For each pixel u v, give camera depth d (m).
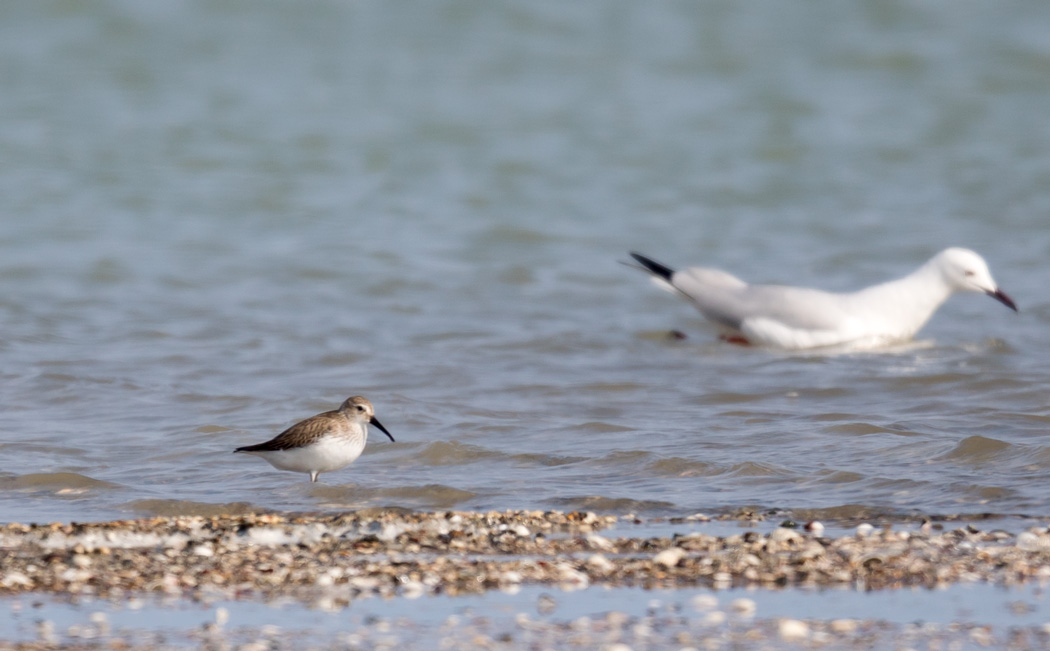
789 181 34.09
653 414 14.22
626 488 11.28
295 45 48.97
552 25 52.12
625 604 8.06
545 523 10.11
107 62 45.78
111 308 20.45
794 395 15.06
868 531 9.79
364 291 22.16
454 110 41.41
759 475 11.59
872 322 18.06
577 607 8.00
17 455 12.37
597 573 8.73
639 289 22.72
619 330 19.39
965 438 12.26
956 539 9.47
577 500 10.91
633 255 20.00
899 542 9.36
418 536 9.70
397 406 14.43
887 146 37.97
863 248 26.58
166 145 36.59
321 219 29.41
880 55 48.19
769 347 18.19
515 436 13.26
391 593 8.28
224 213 29.84
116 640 7.35
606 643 7.32
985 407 14.18
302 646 7.28
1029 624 7.61
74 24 49.66
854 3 55.22
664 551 9.14
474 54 48.34
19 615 7.80
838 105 42.69
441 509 10.74
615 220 29.84
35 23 49.56
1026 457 11.81
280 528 9.91
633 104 42.59
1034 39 49.47
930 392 15.02
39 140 36.50
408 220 29.47
